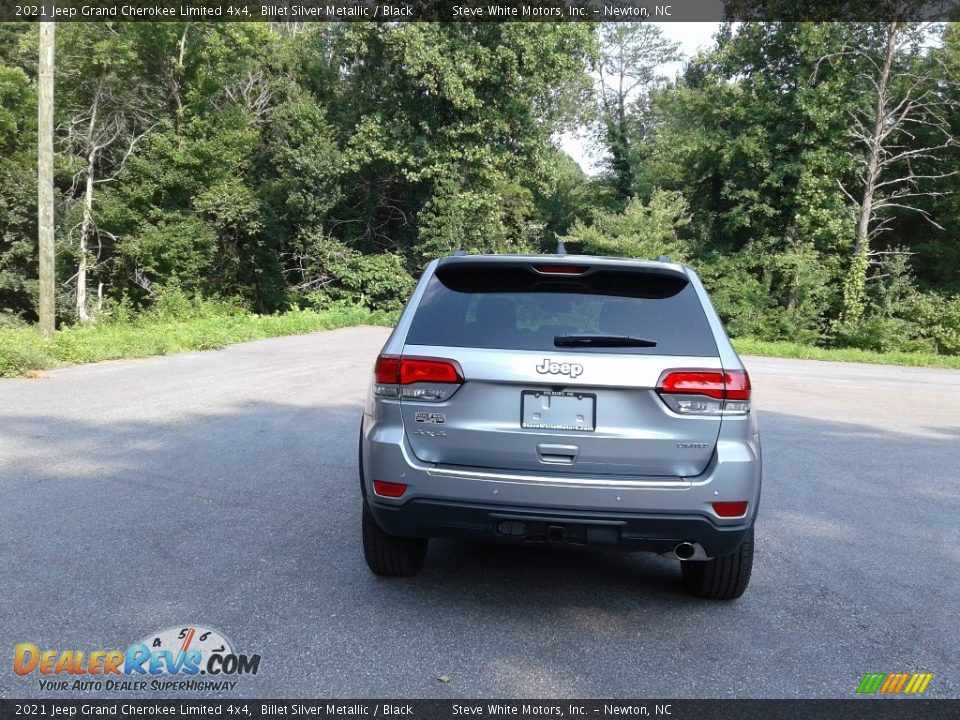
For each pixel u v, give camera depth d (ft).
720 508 11.36
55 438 23.94
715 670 10.76
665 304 12.18
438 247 108.58
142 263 98.99
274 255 115.24
